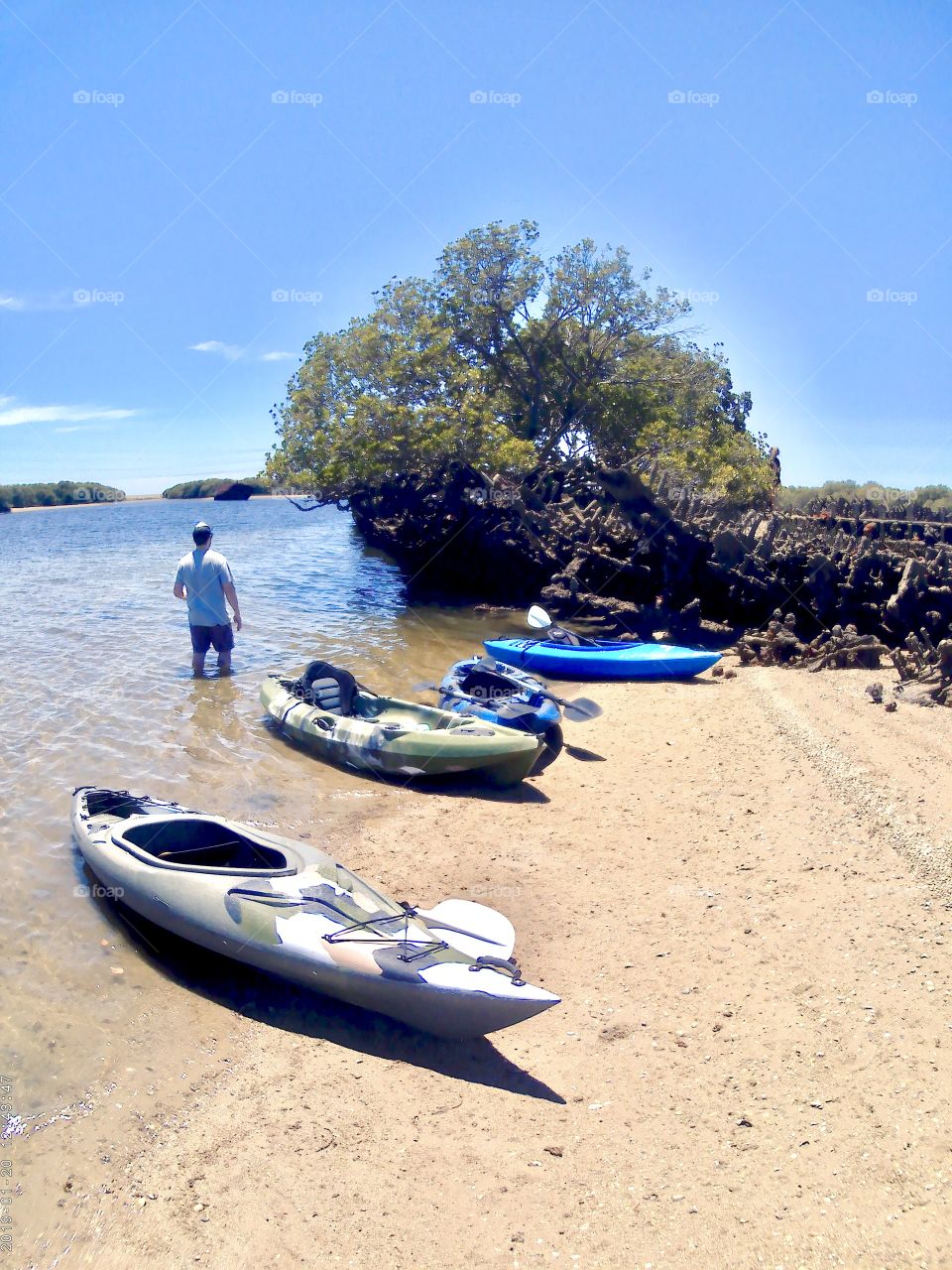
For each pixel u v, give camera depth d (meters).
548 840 5.50
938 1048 3.39
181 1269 2.63
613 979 4.05
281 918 3.93
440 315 18.92
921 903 4.43
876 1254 2.58
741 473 19.30
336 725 6.75
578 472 18.34
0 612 12.76
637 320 19.48
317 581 17.41
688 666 9.34
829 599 11.07
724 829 5.53
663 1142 3.08
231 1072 3.47
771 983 3.92
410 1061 3.57
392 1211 2.82
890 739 6.84
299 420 16.14
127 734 7.18
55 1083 3.36
